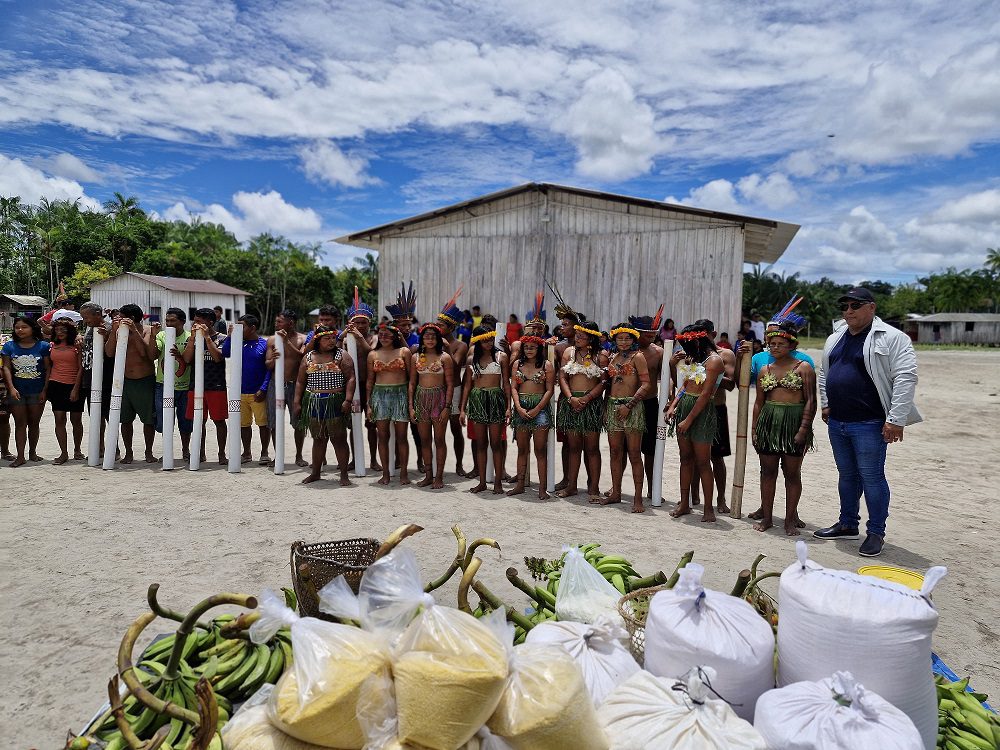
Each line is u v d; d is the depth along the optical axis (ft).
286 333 27.63
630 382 22.02
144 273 158.10
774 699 7.59
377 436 27.25
